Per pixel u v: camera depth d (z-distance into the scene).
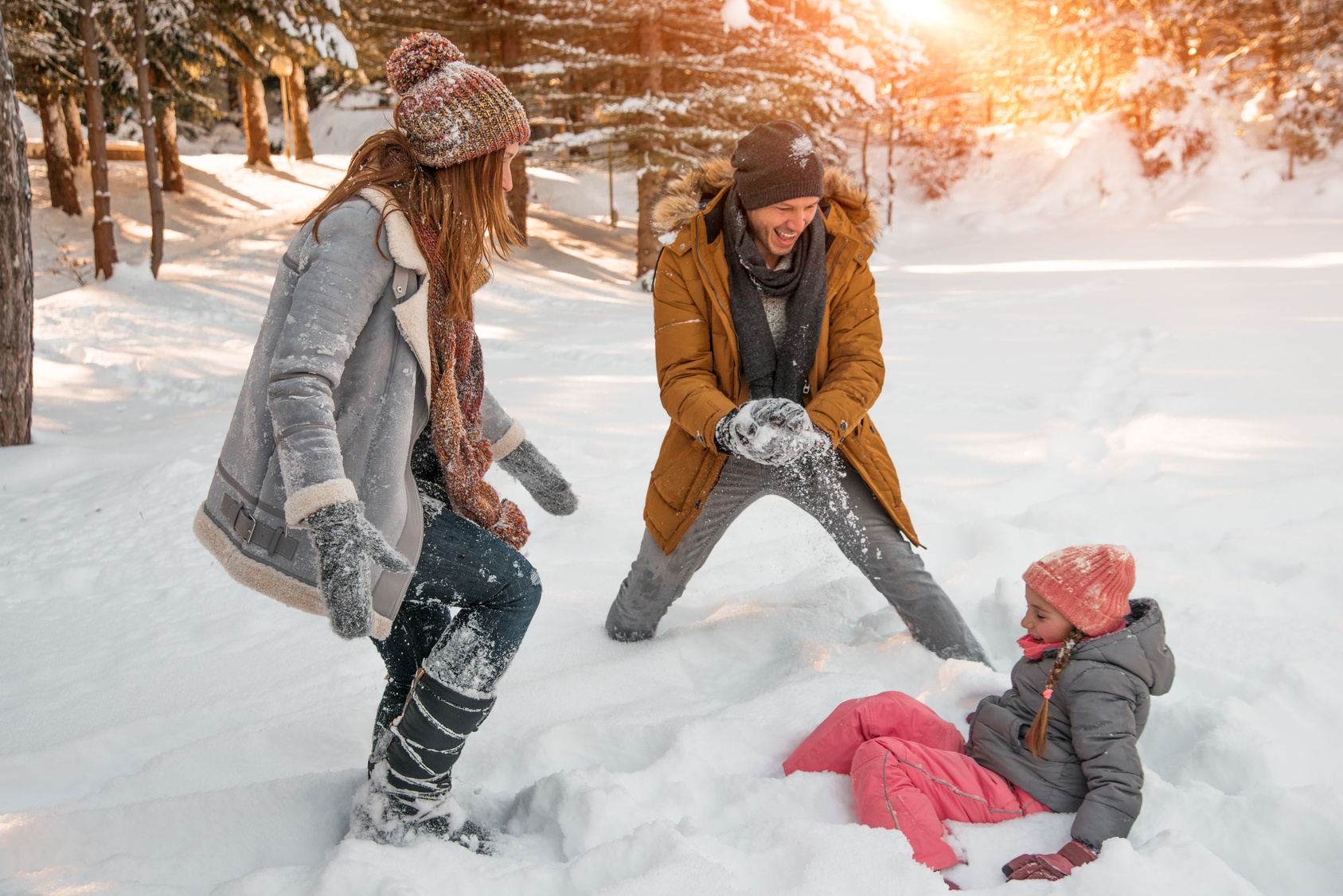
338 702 2.67
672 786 2.12
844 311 2.67
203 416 7.69
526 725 2.53
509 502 2.08
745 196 2.47
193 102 20.45
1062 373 6.74
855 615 3.20
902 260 17.61
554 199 23.30
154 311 13.28
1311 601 2.93
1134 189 21.81
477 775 2.32
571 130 17.77
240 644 3.23
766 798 2.10
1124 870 1.70
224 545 1.80
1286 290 9.77
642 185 16.39
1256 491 3.91
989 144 24.56
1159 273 12.11
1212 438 4.80
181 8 16.55
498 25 17.14
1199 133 21.44
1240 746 2.12
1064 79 24.64
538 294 15.73
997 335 8.52
